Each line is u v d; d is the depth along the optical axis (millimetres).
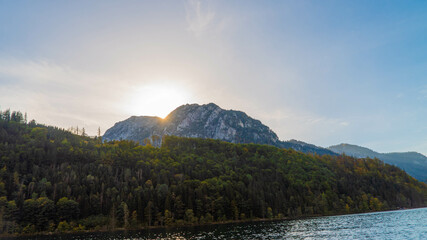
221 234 124250
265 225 161625
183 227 173250
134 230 165375
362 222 156125
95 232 161500
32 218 164875
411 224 136125
